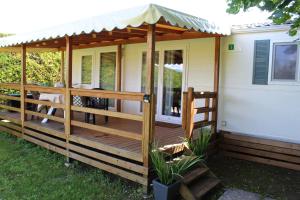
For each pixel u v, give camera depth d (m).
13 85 8.05
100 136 5.88
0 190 4.65
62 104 6.15
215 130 6.52
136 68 8.38
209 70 6.84
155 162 4.30
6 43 7.66
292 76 5.88
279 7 3.21
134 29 5.28
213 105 6.45
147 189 4.51
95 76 9.72
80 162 6.05
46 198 4.38
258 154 6.18
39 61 12.53
